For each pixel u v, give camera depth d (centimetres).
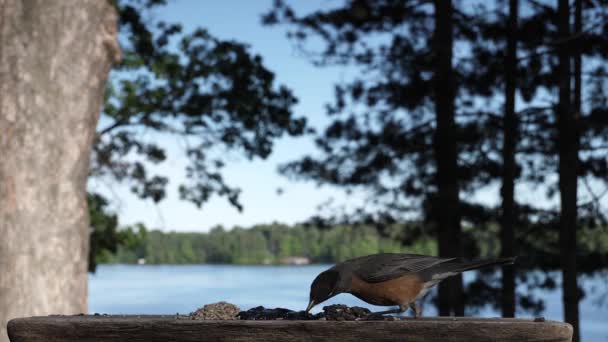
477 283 1542
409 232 1655
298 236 10444
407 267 400
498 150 1583
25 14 877
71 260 902
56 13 896
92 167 1862
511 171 1498
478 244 1602
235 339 386
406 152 1589
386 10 1588
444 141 1443
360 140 1638
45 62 884
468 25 1553
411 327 373
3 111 860
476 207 1564
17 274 851
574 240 1459
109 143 1869
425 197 1560
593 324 3041
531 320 385
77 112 912
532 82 1494
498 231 1606
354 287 400
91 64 933
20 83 867
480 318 400
